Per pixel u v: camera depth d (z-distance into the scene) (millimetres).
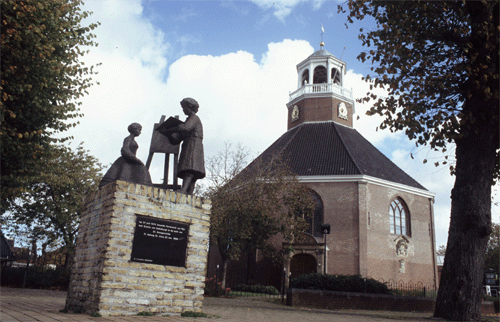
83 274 8422
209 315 8797
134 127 9977
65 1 15609
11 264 29625
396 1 13477
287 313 12688
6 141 13297
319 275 18969
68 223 29062
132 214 8227
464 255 11367
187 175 9586
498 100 11938
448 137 12672
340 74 44062
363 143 39781
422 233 35062
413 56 13734
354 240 30438
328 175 32469
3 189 15164
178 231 8812
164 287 8312
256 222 25578
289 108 43562
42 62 13727
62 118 15867
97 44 17188
